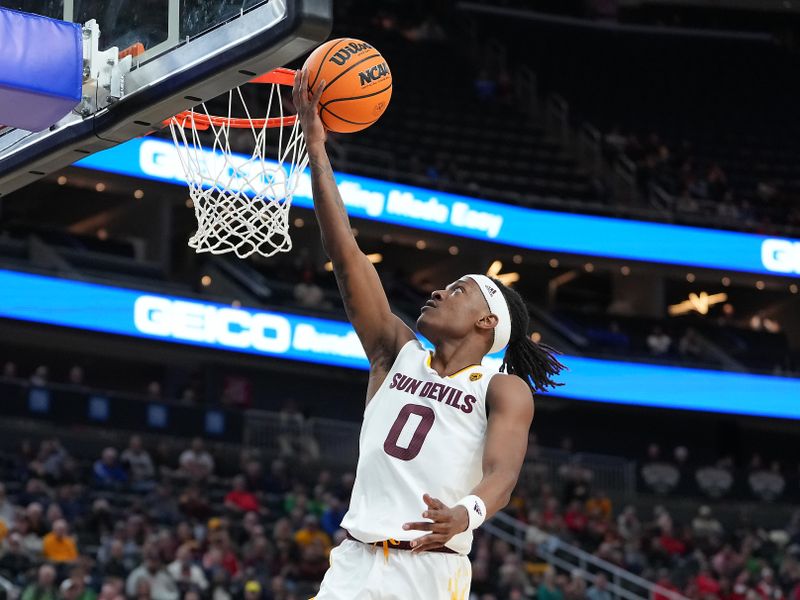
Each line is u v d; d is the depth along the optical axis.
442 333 3.29
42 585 10.77
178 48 4.23
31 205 22.48
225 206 4.68
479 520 2.89
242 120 4.84
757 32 30.88
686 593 15.57
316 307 20.00
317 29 3.83
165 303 18.62
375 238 24.09
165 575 11.63
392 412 3.25
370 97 3.85
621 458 22.27
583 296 26.39
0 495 12.63
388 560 3.12
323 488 15.28
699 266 23.48
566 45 29.58
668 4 30.69
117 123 4.42
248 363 19.66
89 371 21.02
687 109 28.64
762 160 27.77
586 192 25.17
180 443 17.03
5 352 20.20
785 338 24.98
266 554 13.24
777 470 21.05
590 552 16.52
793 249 23.98
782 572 16.91
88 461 15.68
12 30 4.36
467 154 25.36
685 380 22.22
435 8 29.19
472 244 22.12
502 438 3.10
